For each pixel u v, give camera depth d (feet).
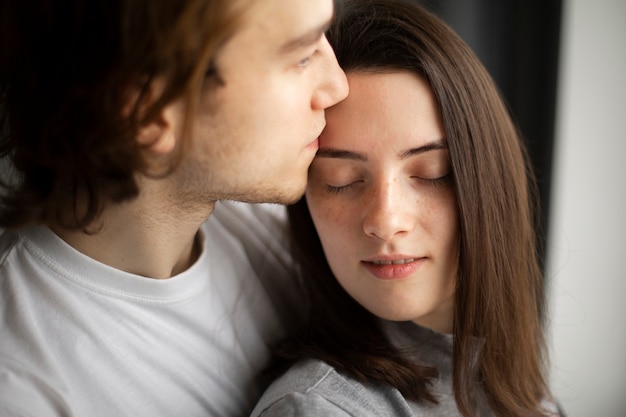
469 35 5.31
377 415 2.92
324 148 2.81
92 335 2.81
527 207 3.30
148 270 2.94
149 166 2.60
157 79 2.50
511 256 3.16
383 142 2.69
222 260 3.32
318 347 3.13
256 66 2.56
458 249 2.97
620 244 6.25
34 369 2.65
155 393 2.91
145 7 2.37
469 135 2.84
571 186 6.18
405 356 3.15
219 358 3.15
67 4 2.44
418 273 2.90
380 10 2.88
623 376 6.42
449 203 2.87
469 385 3.17
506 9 5.32
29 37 2.51
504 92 5.47
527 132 5.55
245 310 3.31
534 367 3.51
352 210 2.84
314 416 2.68
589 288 6.34
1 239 2.95
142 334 2.92
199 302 3.08
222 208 3.56
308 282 3.34
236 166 2.71
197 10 2.37
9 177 3.02
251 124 2.63
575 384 6.42
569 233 6.28
